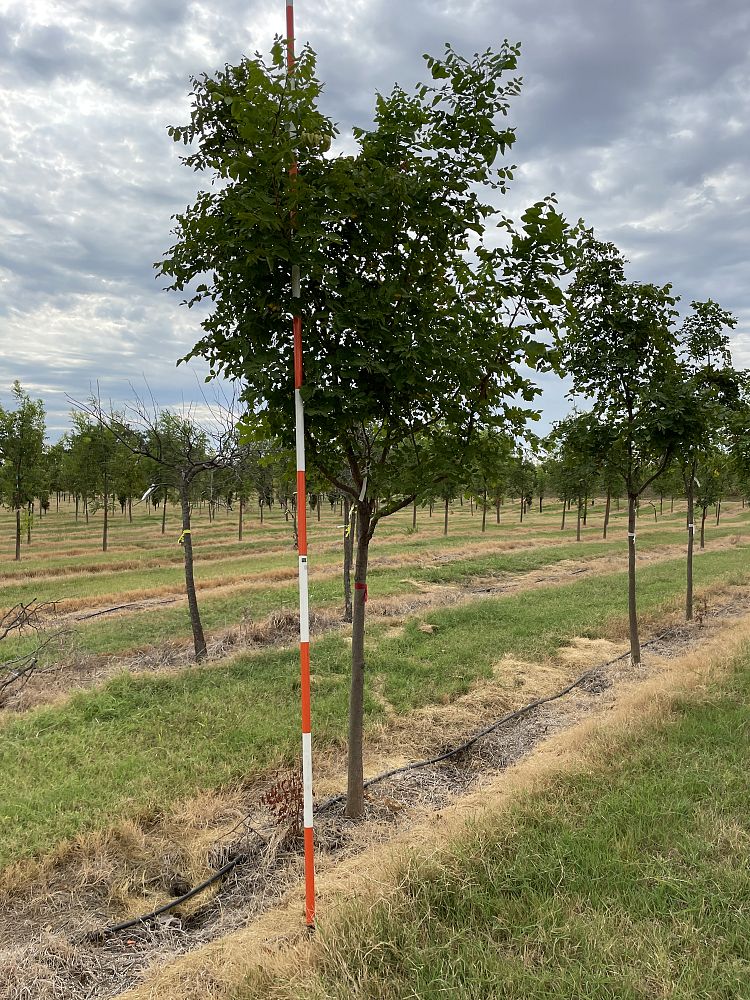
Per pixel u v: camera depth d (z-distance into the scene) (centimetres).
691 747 511
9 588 1655
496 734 647
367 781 544
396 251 436
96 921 378
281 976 298
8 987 323
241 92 386
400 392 435
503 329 460
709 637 995
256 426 480
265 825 475
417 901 338
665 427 792
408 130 423
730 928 304
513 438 509
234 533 3341
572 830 394
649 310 818
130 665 937
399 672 839
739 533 3259
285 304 383
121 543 2883
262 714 691
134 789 524
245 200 344
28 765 575
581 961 288
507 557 2167
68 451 2941
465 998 269
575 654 910
